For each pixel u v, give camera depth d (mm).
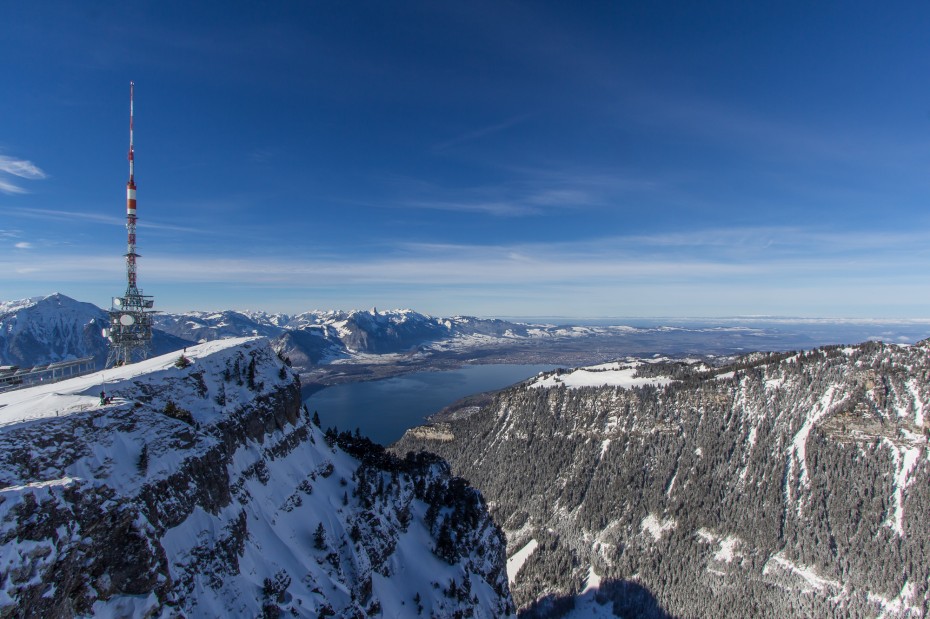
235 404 81688
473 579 111062
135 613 40219
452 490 132375
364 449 131375
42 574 33375
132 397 61938
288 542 74062
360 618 71312
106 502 42031
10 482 37438
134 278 109938
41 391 62719
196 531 55906
